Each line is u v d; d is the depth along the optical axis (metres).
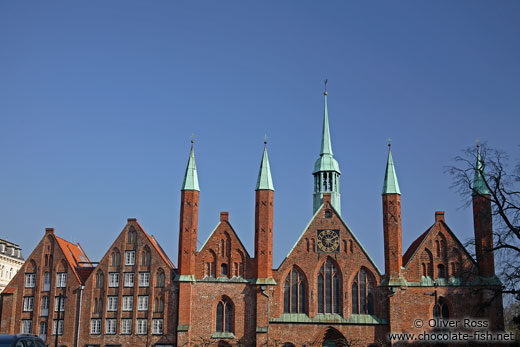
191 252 91.38
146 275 93.06
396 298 88.25
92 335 91.50
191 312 89.50
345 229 93.50
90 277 94.00
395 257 89.88
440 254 90.44
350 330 88.44
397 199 92.69
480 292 87.25
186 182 94.50
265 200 93.38
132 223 95.50
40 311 94.00
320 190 105.12
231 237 93.00
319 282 91.94
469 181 65.69
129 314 91.75
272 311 89.69
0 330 93.38
